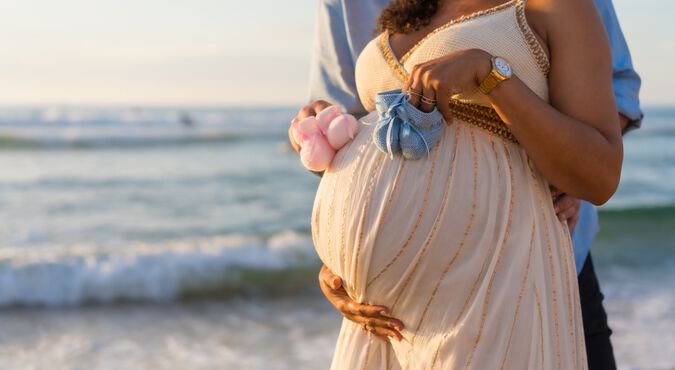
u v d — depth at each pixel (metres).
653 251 11.04
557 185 1.69
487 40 1.67
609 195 1.71
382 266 1.74
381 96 1.69
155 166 24.78
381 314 1.80
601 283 8.71
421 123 1.65
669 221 13.13
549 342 1.70
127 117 36.94
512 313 1.65
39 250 11.59
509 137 1.74
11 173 22.11
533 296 1.67
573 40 1.67
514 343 1.65
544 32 1.70
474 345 1.66
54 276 8.62
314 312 7.84
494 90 1.63
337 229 1.82
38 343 6.70
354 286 1.83
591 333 2.51
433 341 1.71
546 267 1.71
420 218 1.69
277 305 8.20
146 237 13.27
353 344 1.94
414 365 1.77
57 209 16.06
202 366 5.95
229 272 9.19
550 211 1.75
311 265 9.62
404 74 1.78
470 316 1.66
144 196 18.20
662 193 19.25
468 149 1.71
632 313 7.03
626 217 13.52
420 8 1.83
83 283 8.59
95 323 7.46
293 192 19.27
